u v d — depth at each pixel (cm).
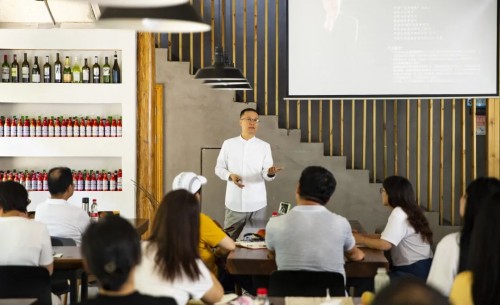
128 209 739
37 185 738
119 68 746
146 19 338
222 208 877
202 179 478
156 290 306
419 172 863
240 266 448
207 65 905
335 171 859
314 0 797
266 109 888
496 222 249
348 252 429
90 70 746
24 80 739
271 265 446
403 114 884
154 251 311
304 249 403
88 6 736
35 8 742
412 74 795
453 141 852
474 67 791
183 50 909
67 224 529
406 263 475
